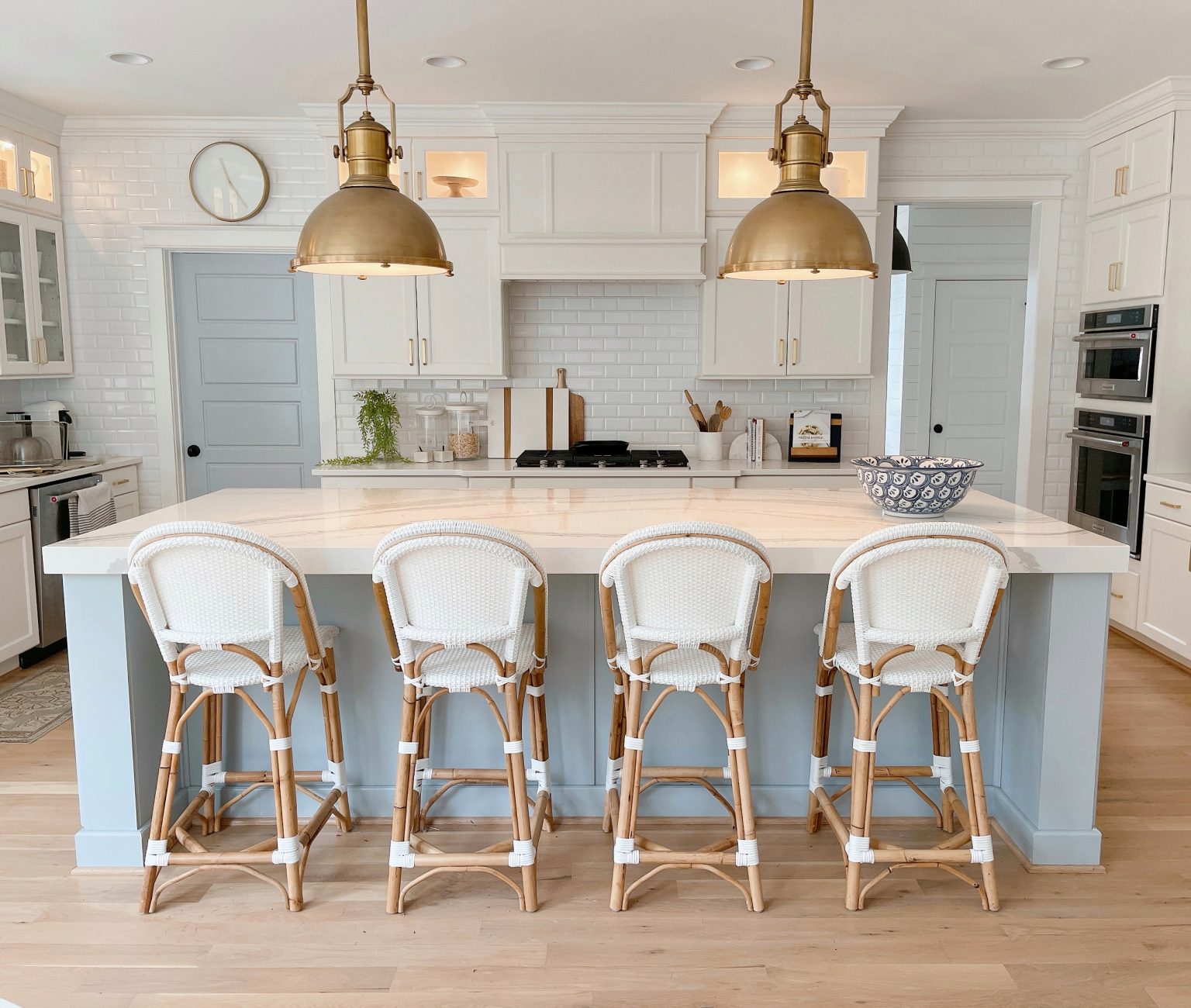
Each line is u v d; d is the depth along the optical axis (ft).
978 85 14.16
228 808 9.40
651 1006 6.72
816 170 8.20
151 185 16.56
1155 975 7.04
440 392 17.35
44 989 6.91
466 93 14.67
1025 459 17.53
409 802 7.82
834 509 9.88
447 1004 6.73
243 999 6.80
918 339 22.36
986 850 7.80
